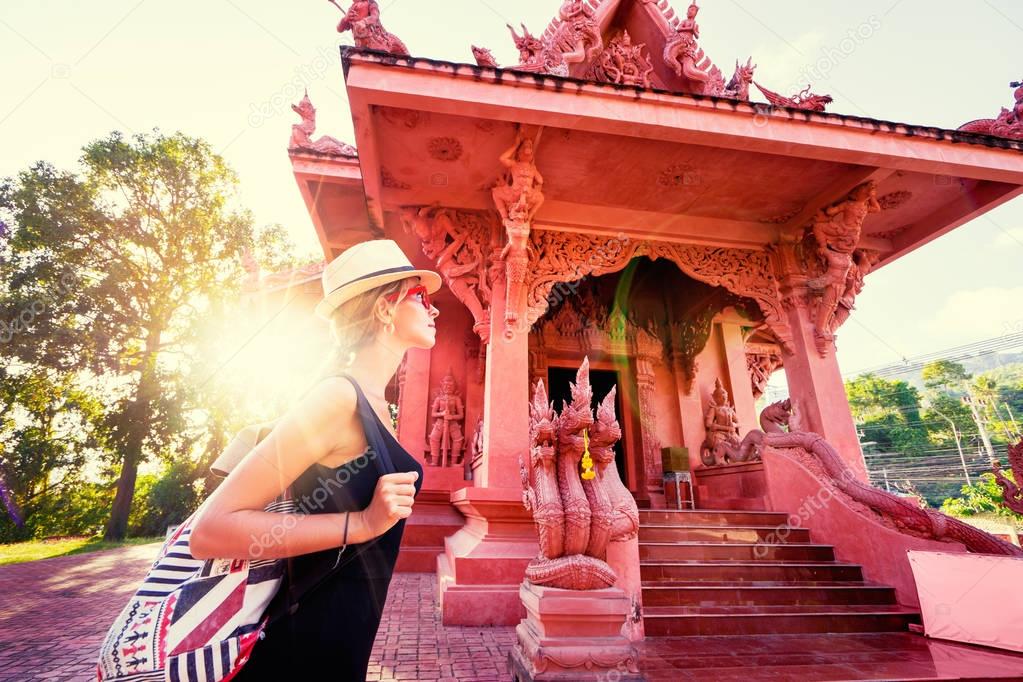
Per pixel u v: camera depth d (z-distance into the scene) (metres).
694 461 10.86
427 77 5.45
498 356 6.94
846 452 7.45
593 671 2.91
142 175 17.14
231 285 18.95
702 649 4.37
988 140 6.54
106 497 20.14
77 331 16.05
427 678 3.66
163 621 0.86
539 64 6.21
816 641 4.67
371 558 1.00
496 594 5.35
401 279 1.25
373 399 1.12
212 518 0.81
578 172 7.18
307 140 8.20
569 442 3.55
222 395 18.17
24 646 4.66
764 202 7.94
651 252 8.20
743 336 12.45
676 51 7.82
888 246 9.10
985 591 4.54
